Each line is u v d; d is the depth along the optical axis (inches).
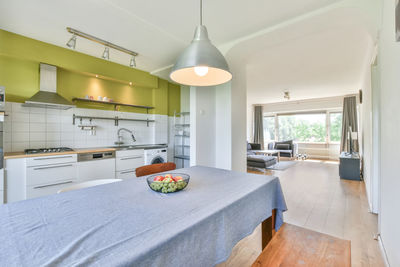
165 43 111.6
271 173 203.2
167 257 29.1
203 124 131.6
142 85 164.2
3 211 39.4
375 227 88.6
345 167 176.9
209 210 39.7
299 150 332.5
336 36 104.7
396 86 50.6
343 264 40.6
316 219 96.9
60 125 126.0
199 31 55.6
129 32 99.8
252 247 74.5
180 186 51.8
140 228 32.4
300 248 46.3
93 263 23.6
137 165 143.6
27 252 25.9
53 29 98.0
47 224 33.9
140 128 170.2
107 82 149.3
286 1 75.8
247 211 49.9
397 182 50.8
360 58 134.9
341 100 283.0
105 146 147.9
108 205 42.6
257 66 151.9
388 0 58.6
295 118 337.4
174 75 61.2
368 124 129.6
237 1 75.7
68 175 109.5
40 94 109.4
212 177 68.5
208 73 67.1
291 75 176.2
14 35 102.2
